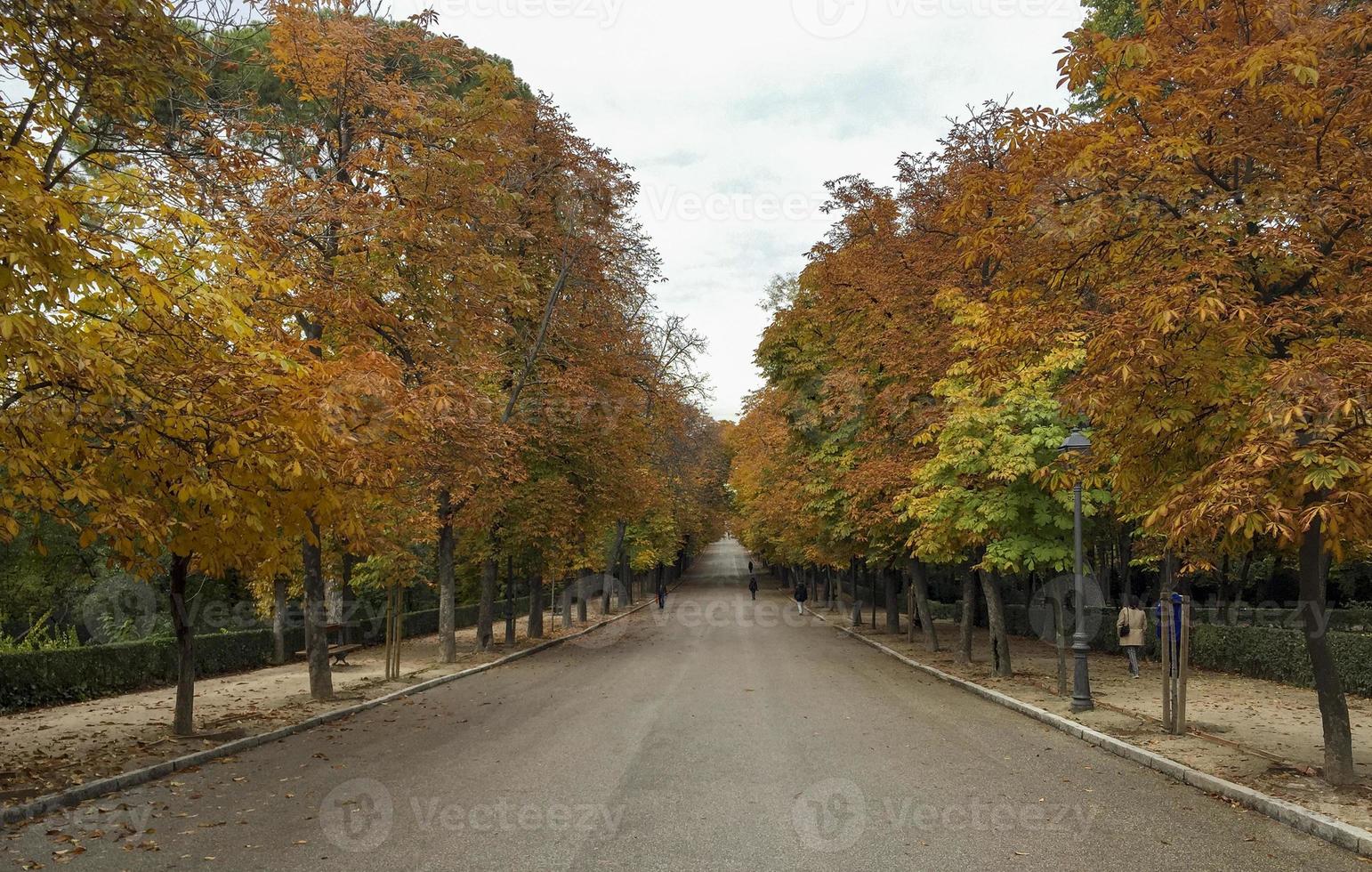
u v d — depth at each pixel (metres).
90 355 7.41
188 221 9.09
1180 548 9.70
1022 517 17.19
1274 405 7.32
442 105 16.58
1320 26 8.91
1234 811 7.88
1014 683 17.73
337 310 13.56
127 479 9.16
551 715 13.95
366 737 12.23
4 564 28.28
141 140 9.66
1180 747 10.55
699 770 9.52
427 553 35.91
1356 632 17.94
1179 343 9.02
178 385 8.68
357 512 11.45
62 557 29.34
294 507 10.40
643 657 25.53
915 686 18.23
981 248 11.33
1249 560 25.42
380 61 16.66
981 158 19.95
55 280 7.43
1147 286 9.01
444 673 20.97
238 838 7.00
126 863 6.38
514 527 26.59
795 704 15.04
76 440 8.09
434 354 16.38
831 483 27.00
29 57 8.18
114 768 9.57
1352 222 8.96
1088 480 10.82
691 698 15.79
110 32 8.40
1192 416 8.88
